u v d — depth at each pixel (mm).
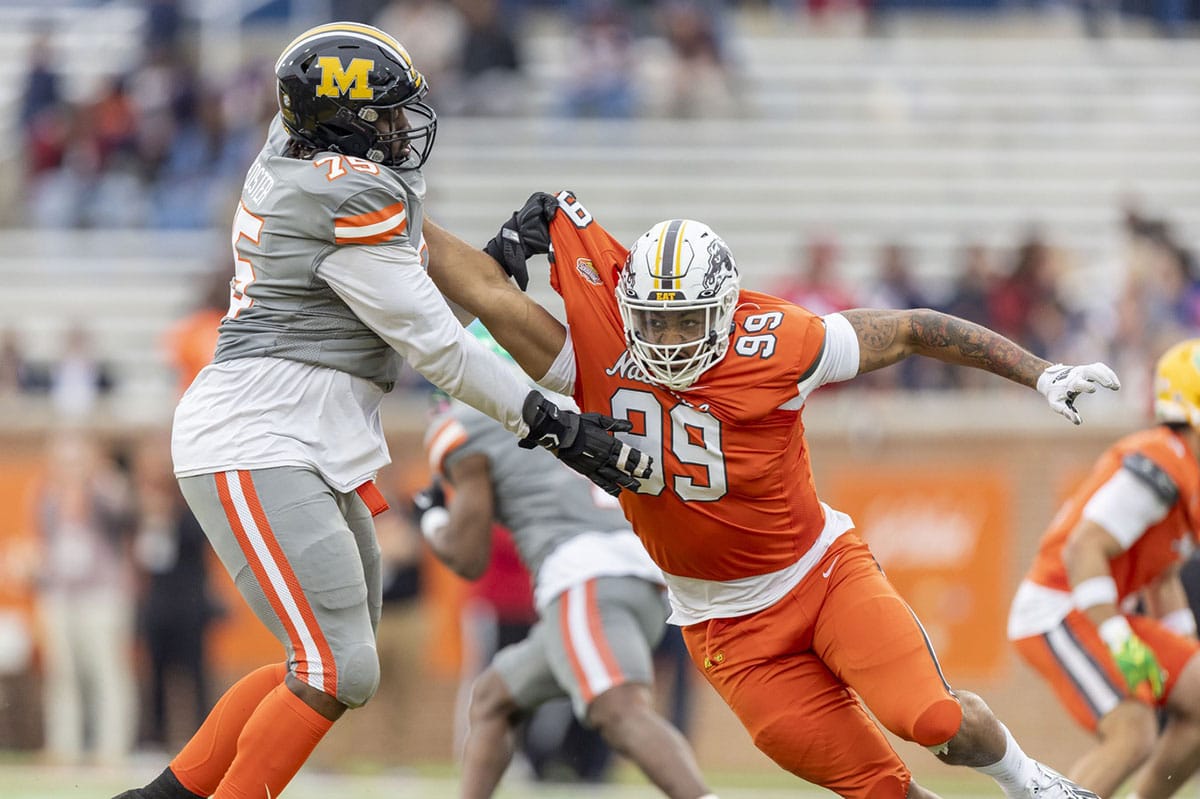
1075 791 18250
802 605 17875
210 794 17672
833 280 42969
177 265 50281
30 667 38438
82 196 51875
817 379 17062
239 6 58938
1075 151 53219
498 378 16672
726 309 16641
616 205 51188
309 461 16750
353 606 16812
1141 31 57719
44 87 53938
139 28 56688
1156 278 43844
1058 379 16891
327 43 16578
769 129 52906
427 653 37500
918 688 17203
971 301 43250
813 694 17953
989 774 18031
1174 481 22734
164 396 46000
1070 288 46531
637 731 21859
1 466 39000
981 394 40938
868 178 52000
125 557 38531
